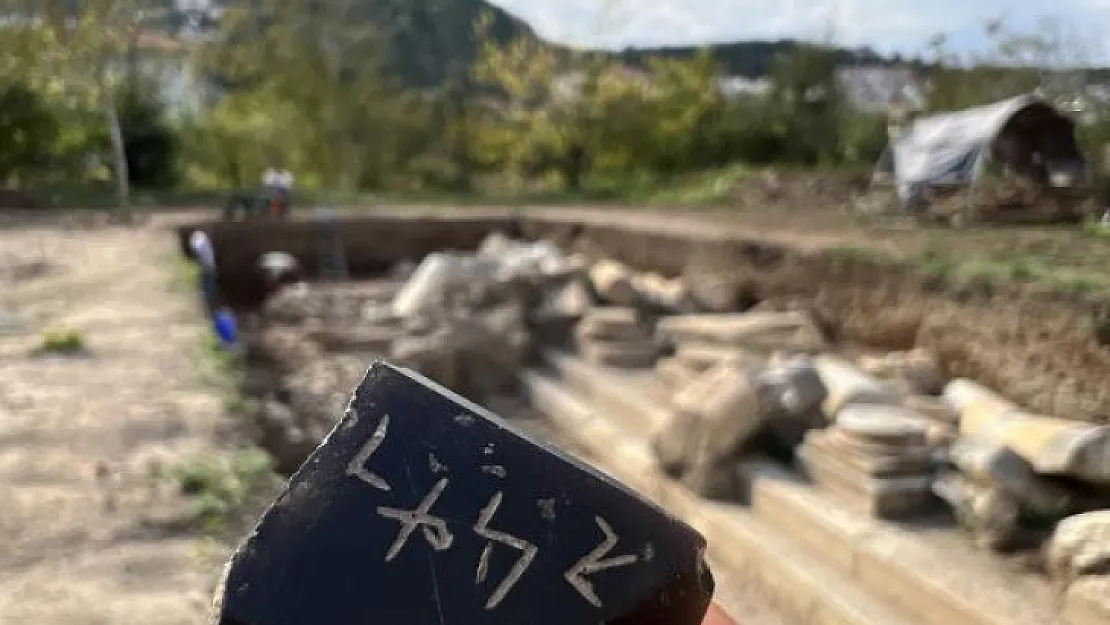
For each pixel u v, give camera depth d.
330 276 19.95
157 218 21.02
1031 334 8.44
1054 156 17.20
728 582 7.05
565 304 13.11
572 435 10.66
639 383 10.84
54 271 13.78
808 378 7.82
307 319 15.28
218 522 5.37
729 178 25.36
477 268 14.59
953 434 7.55
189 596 4.54
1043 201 15.43
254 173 30.97
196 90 33.62
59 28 22.97
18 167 25.14
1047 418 7.16
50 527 5.24
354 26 34.59
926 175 16.27
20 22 24.05
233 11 33.72
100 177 26.38
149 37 33.47
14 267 13.88
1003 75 28.03
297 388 10.87
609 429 10.03
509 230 21.36
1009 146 17.34
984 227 14.60
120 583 4.68
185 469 5.95
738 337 10.45
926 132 16.98
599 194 27.52
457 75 40.44
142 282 12.96
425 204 25.05
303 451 8.86
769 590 6.77
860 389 7.70
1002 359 8.72
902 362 9.27
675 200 24.30
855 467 6.87
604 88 32.31
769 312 11.98
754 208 20.97
